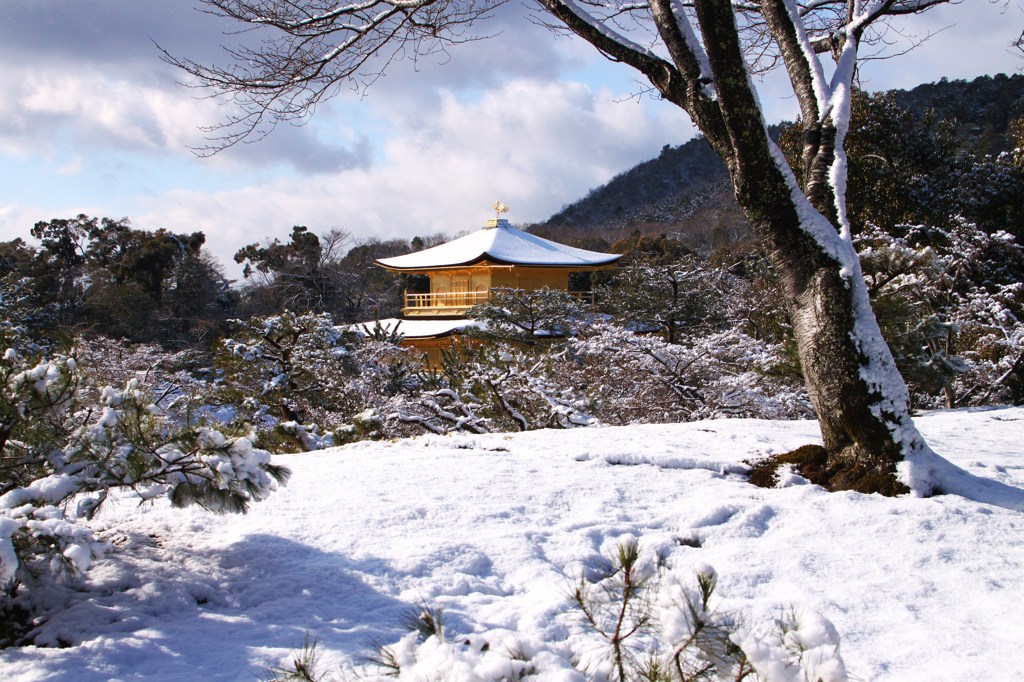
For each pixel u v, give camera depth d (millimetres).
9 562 3869
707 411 14945
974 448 9336
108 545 5160
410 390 18438
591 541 5629
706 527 5980
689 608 2576
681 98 7887
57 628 4176
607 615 3564
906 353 11555
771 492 6887
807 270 7375
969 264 19484
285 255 69875
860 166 29594
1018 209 28562
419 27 10227
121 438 4781
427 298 46531
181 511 6051
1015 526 5941
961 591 4848
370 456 8219
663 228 124125
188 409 5188
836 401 7148
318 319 18500
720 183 137625
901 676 3840
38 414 4684
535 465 7703
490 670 2533
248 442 4980
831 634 2594
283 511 6141
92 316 51875
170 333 55844
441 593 4773
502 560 5254
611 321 34531
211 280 64875
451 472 7379
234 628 4266
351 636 4125
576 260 43031
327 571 4957
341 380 17797
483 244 43625
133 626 4230
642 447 8352
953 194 29484
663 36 7781
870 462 7027
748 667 2588
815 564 5273
